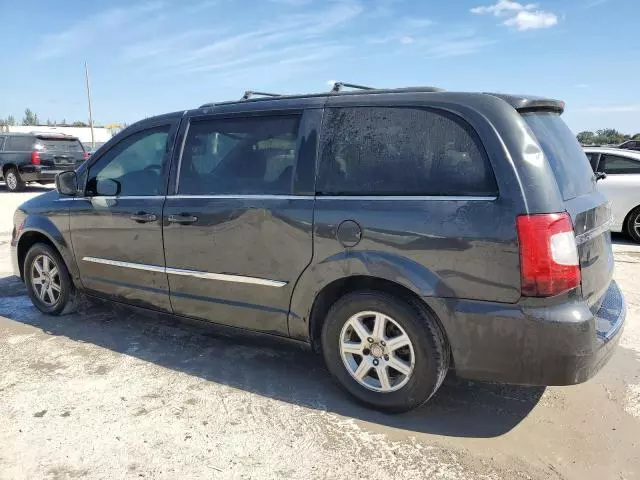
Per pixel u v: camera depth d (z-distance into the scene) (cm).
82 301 489
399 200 294
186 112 396
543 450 284
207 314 377
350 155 315
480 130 278
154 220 389
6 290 586
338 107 326
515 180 267
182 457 278
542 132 298
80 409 324
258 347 420
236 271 353
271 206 334
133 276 413
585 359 267
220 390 350
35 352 411
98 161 437
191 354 407
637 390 349
